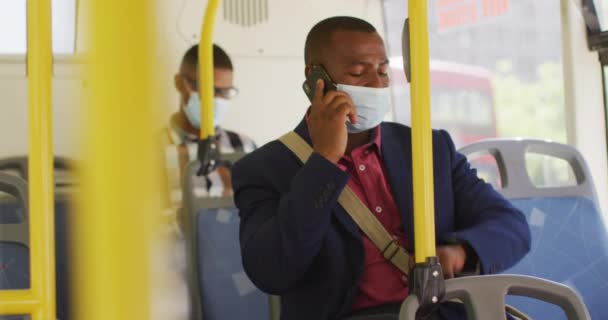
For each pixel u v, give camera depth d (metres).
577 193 2.67
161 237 0.34
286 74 4.44
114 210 0.33
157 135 0.34
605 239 2.64
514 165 2.63
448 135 2.15
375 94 1.88
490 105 4.18
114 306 0.33
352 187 1.96
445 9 4.37
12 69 3.68
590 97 3.39
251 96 4.39
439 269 1.32
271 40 4.42
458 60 4.32
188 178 2.77
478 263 1.83
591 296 2.59
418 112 1.27
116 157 0.32
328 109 1.78
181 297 0.41
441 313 1.82
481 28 4.17
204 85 2.66
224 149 4.18
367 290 1.89
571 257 2.61
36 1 1.00
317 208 1.73
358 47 1.90
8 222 2.38
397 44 4.52
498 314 1.39
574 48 3.37
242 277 2.87
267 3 4.41
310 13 4.46
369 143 1.99
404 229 1.94
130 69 0.32
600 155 3.39
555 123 3.81
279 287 1.84
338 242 1.88
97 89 0.32
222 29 4.34
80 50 0.34
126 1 0.32
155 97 0.32
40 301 0.99
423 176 1.28
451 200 2.03
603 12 3.31
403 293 1.89
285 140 2.03
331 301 1.87
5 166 3.04
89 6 0.32
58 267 2.26
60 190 2.30
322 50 1.93
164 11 0.33
